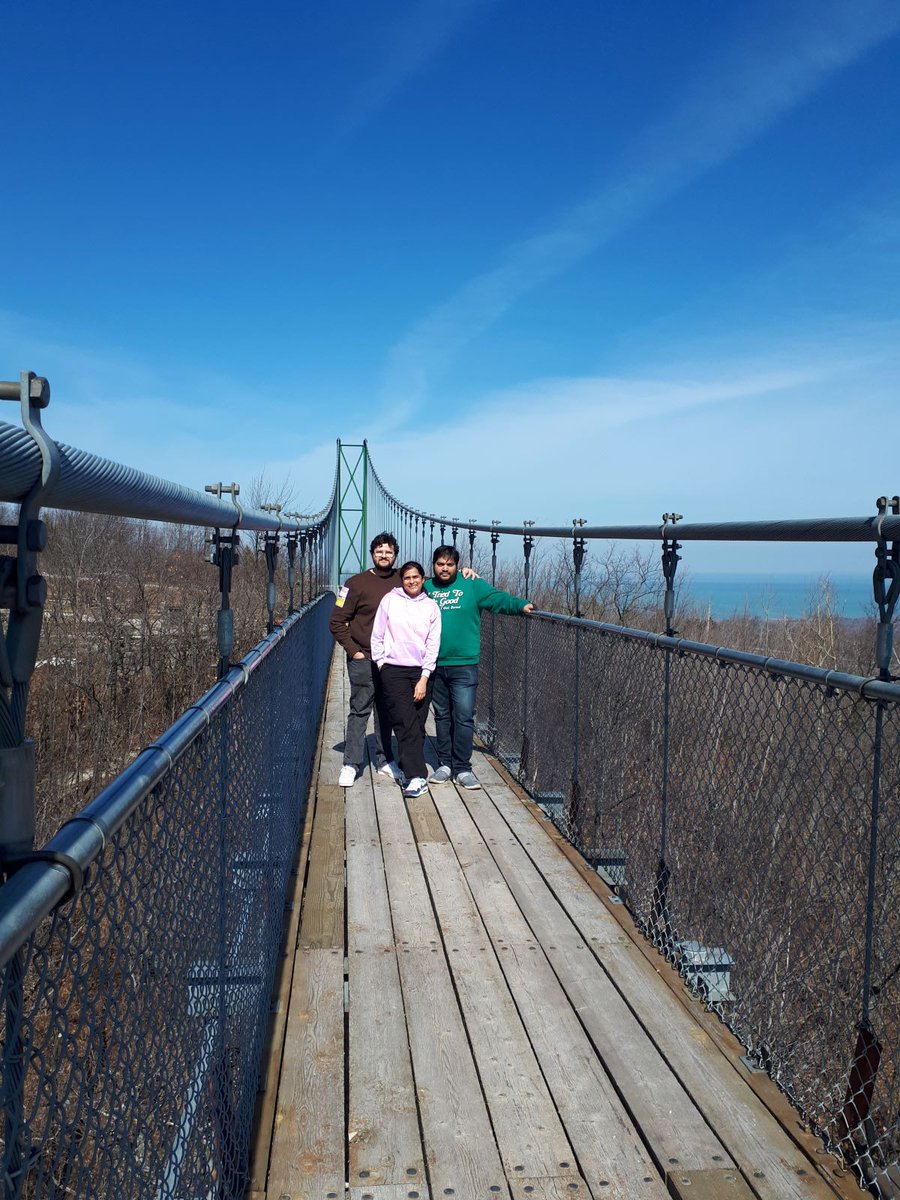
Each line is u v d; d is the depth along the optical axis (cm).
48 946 89
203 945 169
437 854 427
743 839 278
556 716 485
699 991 295
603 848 400
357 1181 211
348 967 314
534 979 306
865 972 214
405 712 520
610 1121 233
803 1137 223
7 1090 81
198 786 166
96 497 103
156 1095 133
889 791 215
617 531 371
